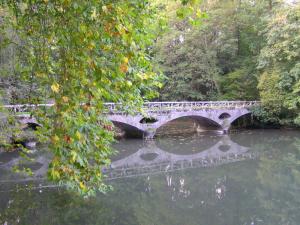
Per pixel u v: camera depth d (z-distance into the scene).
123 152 22.08
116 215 11.14
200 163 19.66
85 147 4.56
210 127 30.67
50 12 4.56
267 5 33.28
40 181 14.35
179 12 3.85
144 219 10.90
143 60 4.60
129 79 4.95
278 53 28.20
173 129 31.61
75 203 11.97
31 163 17.16
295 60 27.97
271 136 28.00
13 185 13.77
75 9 4.06
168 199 13.11
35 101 5.82
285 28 26.89
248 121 32.94
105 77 4.20
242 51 35.66
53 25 4.70
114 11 3.82
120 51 4.19
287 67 28.56
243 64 33.88
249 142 25.91
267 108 29.91
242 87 33.56
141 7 4.30
